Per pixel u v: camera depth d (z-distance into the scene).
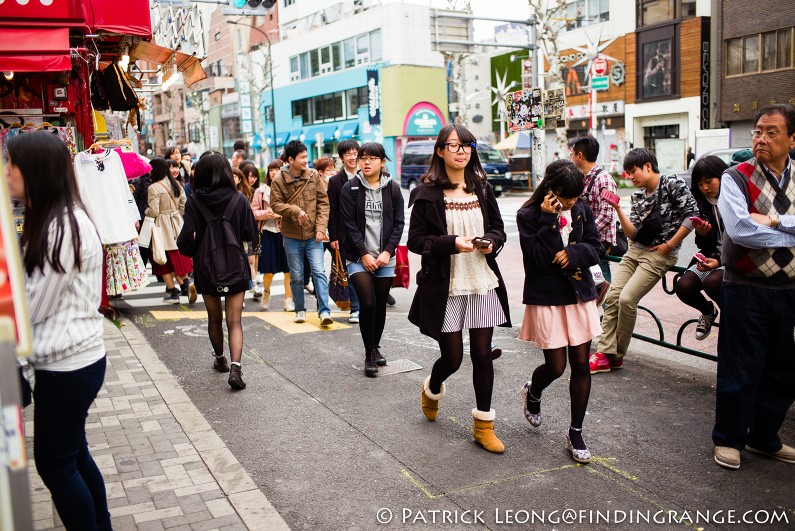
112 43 8.16
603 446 4.11
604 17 33.84
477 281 4.00
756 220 3.50
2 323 1.51
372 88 39.97
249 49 54.00
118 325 7.38
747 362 3.68
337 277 6.55
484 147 30.05
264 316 7.95
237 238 5.43
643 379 5.35
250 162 8.75
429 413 4.53
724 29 27.47
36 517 3.26
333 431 4.44
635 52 32.31
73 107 7.18
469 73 45.25
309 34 45.81
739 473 3.72
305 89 46.56
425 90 40.28
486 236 4.02
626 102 33.12
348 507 3.44
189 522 3.23
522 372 5.61
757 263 3.57
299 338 6.85
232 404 4.98
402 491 3.60
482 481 3.69
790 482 3.60
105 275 7.40
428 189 4.05
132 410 4.73
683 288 5.13
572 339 3.87
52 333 2.52
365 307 5.46
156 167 8.31
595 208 5.84
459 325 4.08
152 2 8.99
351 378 5.55
